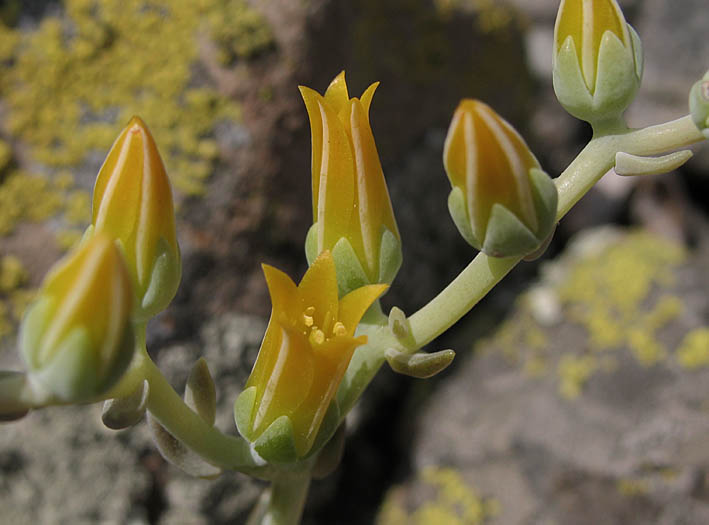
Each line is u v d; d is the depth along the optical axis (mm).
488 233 69
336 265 76
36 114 136
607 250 185
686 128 74
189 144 137
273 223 141
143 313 70
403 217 168
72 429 134
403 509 157
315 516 158
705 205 204
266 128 141
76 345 61
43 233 133
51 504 134
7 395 62
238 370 137
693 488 139
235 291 138
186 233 134
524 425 153
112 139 137
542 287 179
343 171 75
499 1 196
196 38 141
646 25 223
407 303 168
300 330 70
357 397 78
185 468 78
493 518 149
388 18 167
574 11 74
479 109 67
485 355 169
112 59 140
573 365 160
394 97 168
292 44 143
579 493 145
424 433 162
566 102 75
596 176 75
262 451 72
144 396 70
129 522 136
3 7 139
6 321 131
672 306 164
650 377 154
